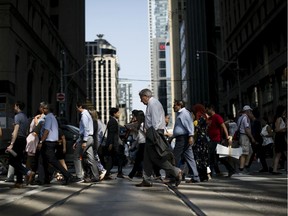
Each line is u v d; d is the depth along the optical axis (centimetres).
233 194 750
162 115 862
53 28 5359
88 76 10769
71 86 6775
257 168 1559
